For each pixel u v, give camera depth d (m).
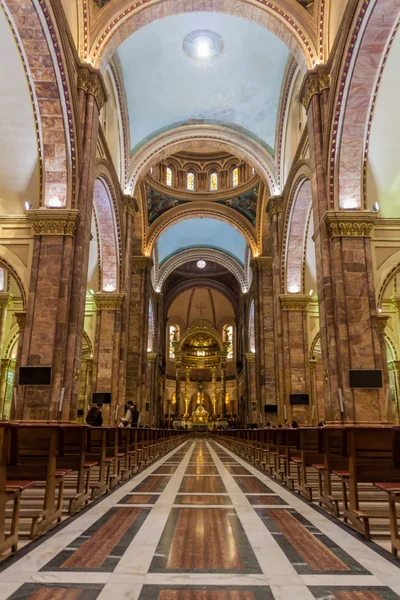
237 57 19.23
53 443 5.02
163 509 6.02
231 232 37.66
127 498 6.88
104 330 19.38
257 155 22.42
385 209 14.70
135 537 4.58
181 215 31.45
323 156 12.96
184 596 3.11
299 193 17.89
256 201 30.47
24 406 10.84
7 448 3.78
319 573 3.58
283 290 20.00
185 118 22.34
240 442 18.38
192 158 32.12
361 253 12.02
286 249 19.83
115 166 20.11
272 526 5.11
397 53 12.04
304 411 18.33
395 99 13.11
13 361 22.11
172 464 13.05
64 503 6.30
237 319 48.53
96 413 13.53
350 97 11.86
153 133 22.45
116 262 19.94
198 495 7.23
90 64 13.47
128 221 21.11
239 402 46.16
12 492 3.89
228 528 5.00
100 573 3.53
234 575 3.52
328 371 11.72
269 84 20.36
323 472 6.42
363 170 12.54
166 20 17.27
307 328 19.48
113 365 19.05
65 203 12.27
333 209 12.41
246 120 22.14
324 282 12.12
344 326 11.54
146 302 28.62
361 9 10.38
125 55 18.64
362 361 11.38
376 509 6.11
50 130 12.11
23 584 3.29
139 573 3.54
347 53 11.33
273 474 10.18
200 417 49.47
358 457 5.00
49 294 11.55
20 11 10.17
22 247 12.80
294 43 14.43
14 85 12.55
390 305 23.20
